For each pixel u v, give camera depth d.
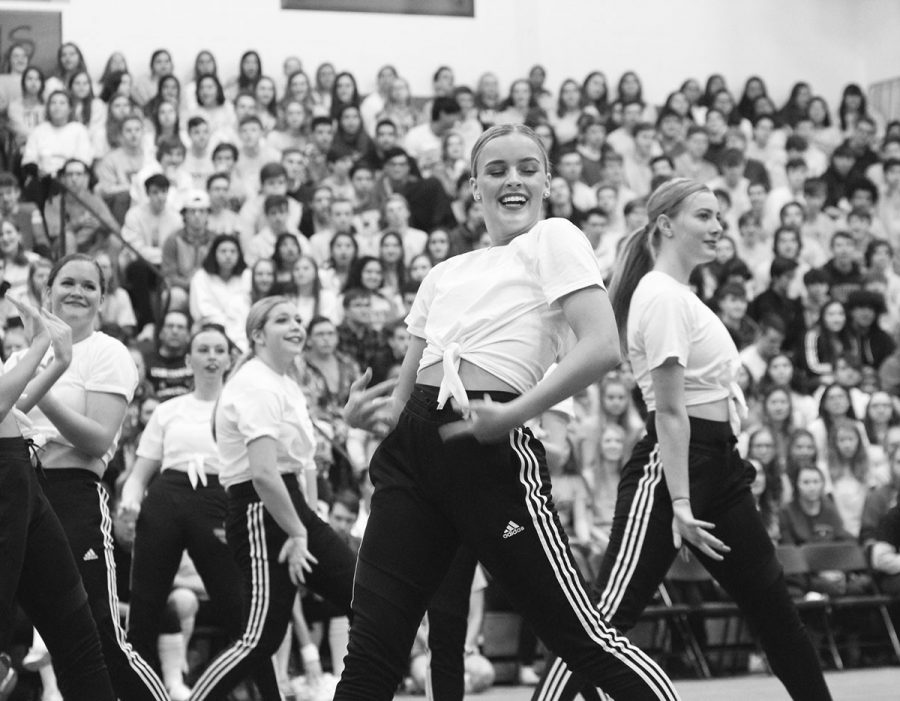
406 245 17.69
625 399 13.34
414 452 5.17
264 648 7.77
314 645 11.19
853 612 13.22
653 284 6.96
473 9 22.50
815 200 20.19
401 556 5.14
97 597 7.04
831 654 13.12
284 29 21.50
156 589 9.31
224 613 9.37
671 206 7.22
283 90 21.25
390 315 15.55
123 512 9.80
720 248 18.33
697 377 6.91
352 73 21.81
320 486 11.80
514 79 22.62
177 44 20.98
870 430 15.20
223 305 15.16
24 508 6.06
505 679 12.24
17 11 20.28
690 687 11.57
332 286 16.11
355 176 18.50
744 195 20.56
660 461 6.85
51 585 6.20
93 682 6.31
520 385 5.16
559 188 18.77
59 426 6.86
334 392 13.70
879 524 13.53
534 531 5.04
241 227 17.47
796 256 18.80
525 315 5.17
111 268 14.83
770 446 13.59
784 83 23.83
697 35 23.48
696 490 6.84
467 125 20.73
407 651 5.18
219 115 19.58
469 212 18.19
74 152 18.05
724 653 13.09
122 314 14.80
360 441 12.88
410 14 22.16
